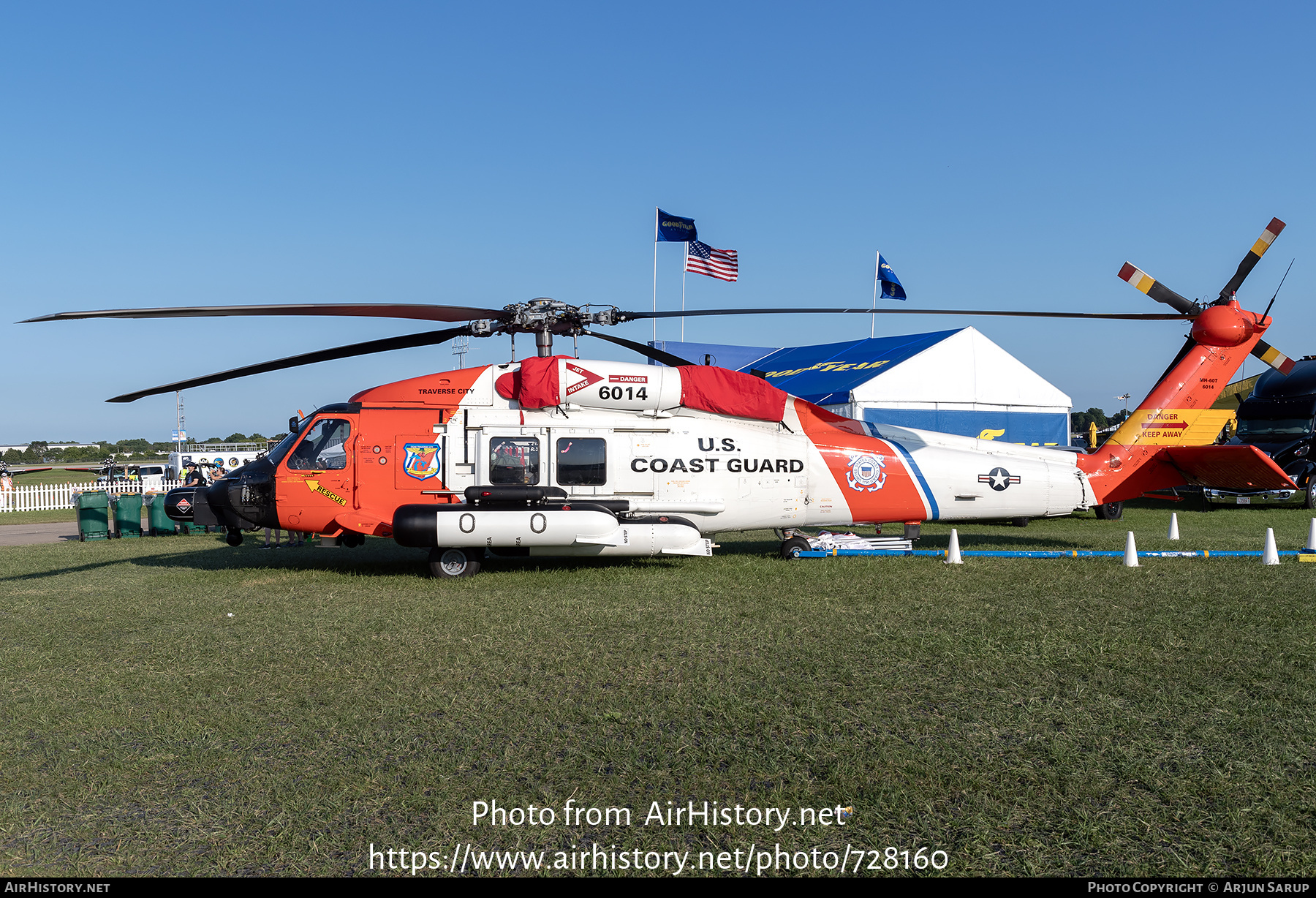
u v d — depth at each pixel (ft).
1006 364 81.71
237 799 14.23
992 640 23.80
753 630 25.34
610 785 14.73
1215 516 65.46
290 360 35.63
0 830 13.30
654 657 22.53
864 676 20.63
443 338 36.73
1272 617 26.17
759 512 40.91
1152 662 21.49
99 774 15.29
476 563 36.24
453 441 38.60
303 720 17.95
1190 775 14.64
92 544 55.42
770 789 14.48
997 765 15.25
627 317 35.19
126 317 28.86
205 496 39.42
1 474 112.57
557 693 19.58
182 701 19.26
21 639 25.31
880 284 107.04
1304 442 73.72
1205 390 44.62
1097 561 38.37
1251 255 42.22
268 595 32.12
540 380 38.04
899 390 77.61
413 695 19.45
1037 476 43.55
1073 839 12.67
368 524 38.04
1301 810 13.41
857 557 40.60
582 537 36.04
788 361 104.01
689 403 40.27
